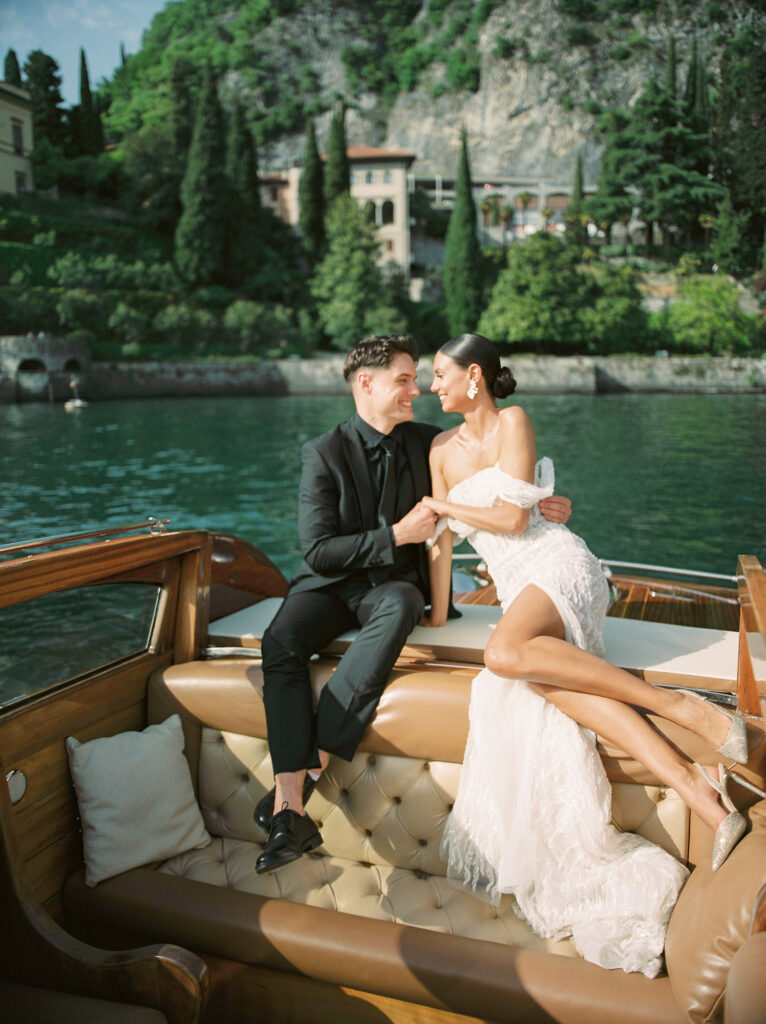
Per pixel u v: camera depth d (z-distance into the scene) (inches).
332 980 64.9
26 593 66.6
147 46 4712.1
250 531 497.4
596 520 508.7
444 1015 63.1
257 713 78.6
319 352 2407.7
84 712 75.0
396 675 75.0
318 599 79.8
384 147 4421.8
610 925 62.6
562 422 1263.5
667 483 653.3
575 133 4220.0
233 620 94.0
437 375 80.7
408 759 74.5
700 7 4389.8
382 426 82.9
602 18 4343.0
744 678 66.1
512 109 4276.6
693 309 2514.8
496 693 69.4
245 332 2249.0
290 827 68.7
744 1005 41.7
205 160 2459.4
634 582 151.6
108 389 1962.4
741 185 3203.7
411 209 3169.3
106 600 77.1
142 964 57.9
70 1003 56.2
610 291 2484.0
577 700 66.9
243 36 4603.8
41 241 2356.1
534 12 4303.6
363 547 77.8
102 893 71.2
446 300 2588.6
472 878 70.6
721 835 58.7
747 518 508.4
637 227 3464.6
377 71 4512.8
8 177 2518.5
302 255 2866.6
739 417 1343.5
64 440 1039.0
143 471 762.8
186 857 77.7
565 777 66.7
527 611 70.6
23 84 3297.2
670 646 80.1
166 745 78.4
